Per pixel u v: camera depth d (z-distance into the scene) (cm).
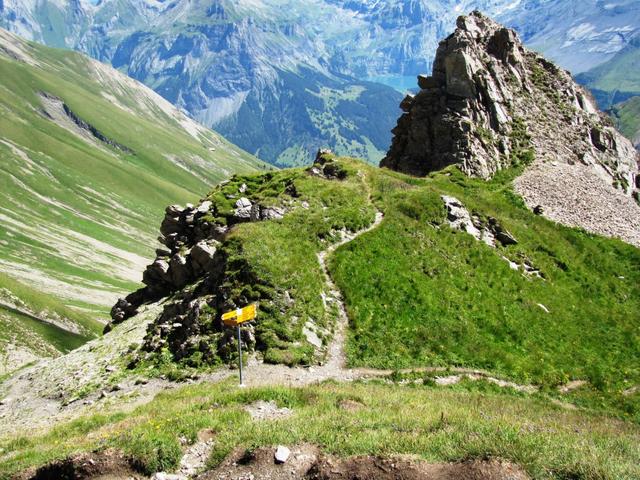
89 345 4938
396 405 2370
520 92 8269
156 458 1838
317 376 3194
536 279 4875
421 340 3669
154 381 3388
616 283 5259
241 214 5519
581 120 8538
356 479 1589
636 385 3528
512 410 2614
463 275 4475
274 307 3581
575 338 4128
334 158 6281
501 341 3850
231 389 2822
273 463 1744
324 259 4291
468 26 8194
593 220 6544
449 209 5256
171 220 6016
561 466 1539
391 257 4384
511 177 6994
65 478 1817
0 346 11156
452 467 1559
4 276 14050
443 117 7419
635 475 1512
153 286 5734
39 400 3734
